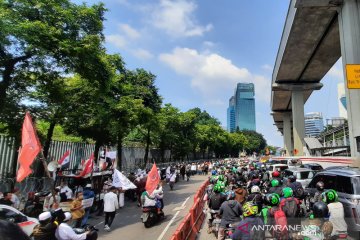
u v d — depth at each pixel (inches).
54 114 715.4
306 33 1168.8
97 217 566.6
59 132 1234.6
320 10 984.3
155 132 1417.3
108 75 640.4
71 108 769.6
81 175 566.6
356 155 765.3
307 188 454.9
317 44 1283.2
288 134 2758.4
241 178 542.0
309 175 607.5
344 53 865.5
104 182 634.2
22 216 336.8
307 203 411.5
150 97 1175.6
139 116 922.7
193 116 2133.4
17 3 500.7
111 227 486.9
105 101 818.8
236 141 4805.6
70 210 414.9
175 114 1843.0
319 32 1159.6
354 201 332.2
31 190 567.8
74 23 556.1
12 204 437.7
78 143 930.7
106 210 458.9
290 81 1883.6
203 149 3299.7
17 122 615.8
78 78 748.0
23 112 624.4
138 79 1190.3
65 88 714.2
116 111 863.1
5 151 647.1
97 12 625.9
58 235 237.3
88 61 564.7
